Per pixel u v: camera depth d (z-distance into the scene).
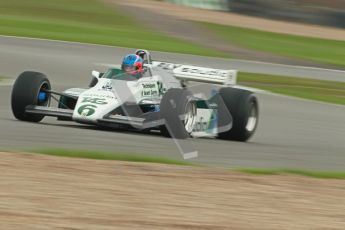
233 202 24.59
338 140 49.97
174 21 142.00
